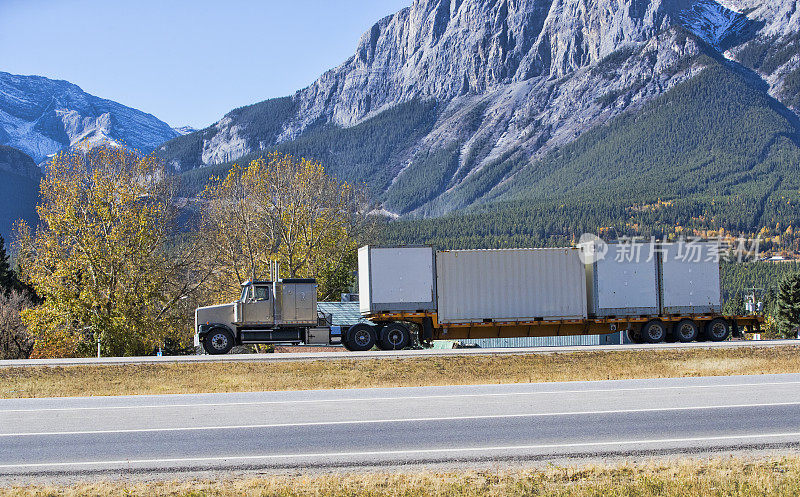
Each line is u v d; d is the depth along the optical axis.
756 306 39.25
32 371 25.27
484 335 34.44
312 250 54.69
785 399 17.86
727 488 11.09
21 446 13.71
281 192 55.28
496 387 20.38
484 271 34.06
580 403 17.48
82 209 43.47
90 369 25.75
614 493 10.91
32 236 44.06
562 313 34.47
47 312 42.31
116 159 45.16
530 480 11.59
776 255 186.88
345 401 18.12
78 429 15.07
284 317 32.34
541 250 34.56
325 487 11.22
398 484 11.38
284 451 13.35
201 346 32.62
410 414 16.36
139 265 43.78
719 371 25.34
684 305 35.72
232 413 16.62
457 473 12.03
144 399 18.81
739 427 14.93
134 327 42.84
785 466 12.24
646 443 13.74
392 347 33.22
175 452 13.29
